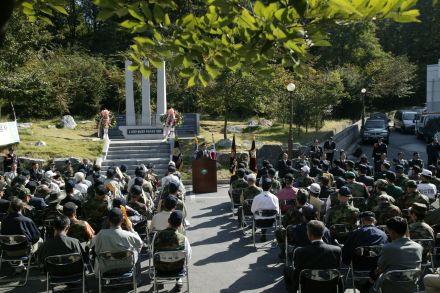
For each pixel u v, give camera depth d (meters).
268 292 7.98
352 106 48.38
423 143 33.69
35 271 9.33
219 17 4.30
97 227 9.13
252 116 42.56
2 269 9.48
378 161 18.94
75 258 7.13
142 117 28.52
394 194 10.57
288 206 11.00
